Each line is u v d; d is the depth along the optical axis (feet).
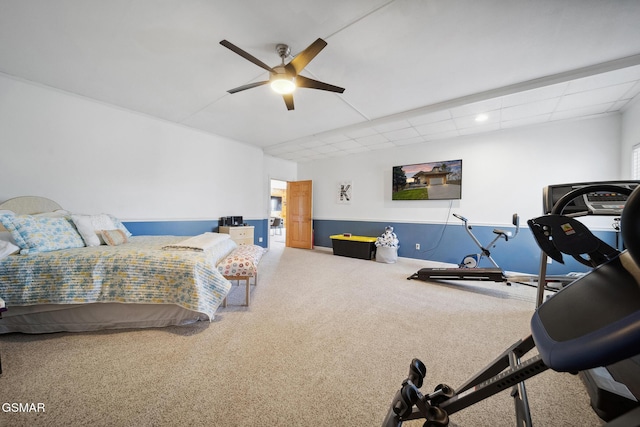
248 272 8.19
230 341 6.07
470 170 14.32
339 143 16.63
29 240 6.56
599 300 1.94
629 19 5.94
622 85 8.64
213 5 5.89
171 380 4.67
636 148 9.67
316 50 6.26
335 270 13.71
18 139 9.06
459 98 10.36
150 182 12.64
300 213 22.02
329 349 5.79
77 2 5.83
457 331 6.73
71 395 4.24
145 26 6.58
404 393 3.01
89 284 6.28
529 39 6.78
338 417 3.90
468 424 3.81
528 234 12.72
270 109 11.78
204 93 10.22
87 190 10.63
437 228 15.44
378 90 9.76
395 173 17.04
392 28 6.50
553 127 12.16
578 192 3.40
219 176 15.84
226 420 3.82
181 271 6.52
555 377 4.91
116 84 9.55
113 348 5.68
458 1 5.63
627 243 1.41
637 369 3.28
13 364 5.03
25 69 8.55
